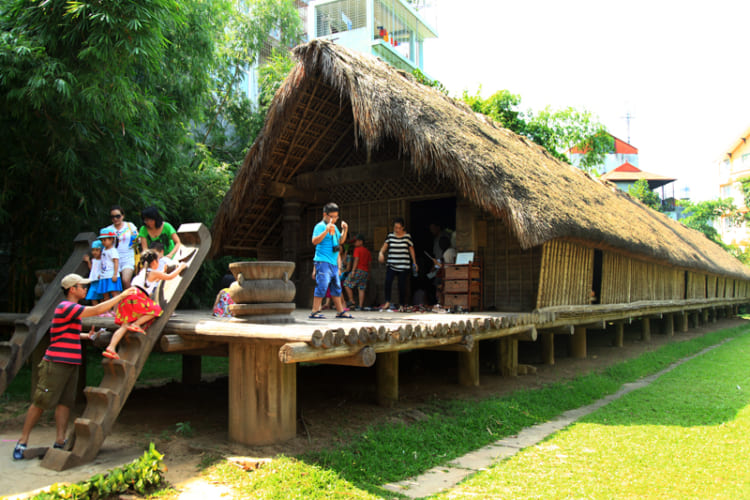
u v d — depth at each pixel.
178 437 5.22
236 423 4.95
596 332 17.22
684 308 17.38
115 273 6.23
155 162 10.83
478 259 8.91
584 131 25.33
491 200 7.52
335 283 6.84
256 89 21.62
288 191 10.59
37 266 9.30
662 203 42.56
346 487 4.01
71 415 6.51
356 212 10.73
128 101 7.65
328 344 4.36
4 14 7.21
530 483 4.23
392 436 5.20
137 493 3.88
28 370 9.40
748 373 9.95
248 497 3.81
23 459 4.68
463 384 8.03
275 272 5.34
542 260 8.41
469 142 8.23
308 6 26.62
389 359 6.64
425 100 8.93
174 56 10.32
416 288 13.12
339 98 9.66
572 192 10.49
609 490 4.05
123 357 5.05
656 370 10.64
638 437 5.61
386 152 10.61
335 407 6.48
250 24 17.61
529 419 6.42
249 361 4.91
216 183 12.99
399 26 27.30
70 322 4.77
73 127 7.89
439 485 4.22
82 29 6.80
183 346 5.41
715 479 4.30
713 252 21.84
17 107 7.18
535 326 8.04
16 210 8.99
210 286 14.12
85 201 8.70
